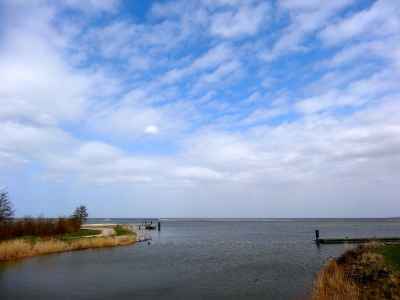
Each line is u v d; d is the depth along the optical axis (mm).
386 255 27656
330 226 164500
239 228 149000
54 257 42125
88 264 37750
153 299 23812
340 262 30078
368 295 20234
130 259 42375
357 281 23031
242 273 33250
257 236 89938
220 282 29109
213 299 23781
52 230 57531
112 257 43469
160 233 102250
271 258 44000
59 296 24469
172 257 44938
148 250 52469
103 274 32375
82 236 60094
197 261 41500
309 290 25969
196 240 75188
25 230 52750
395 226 158750
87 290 26219
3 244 41281
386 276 22078
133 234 75750
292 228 143875
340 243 60656
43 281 29078
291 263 39531
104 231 73750
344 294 20656
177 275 32312
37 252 43844
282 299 23625
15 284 27891
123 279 30312
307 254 47688
